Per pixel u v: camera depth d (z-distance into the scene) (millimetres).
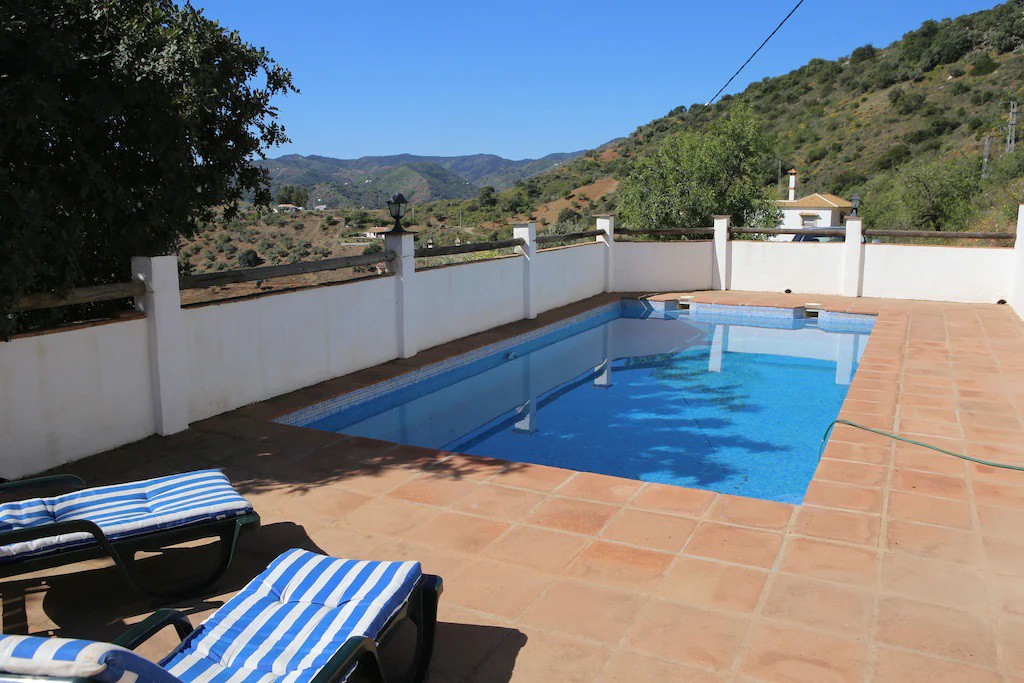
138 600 3068
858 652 2568
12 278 3979
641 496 3992
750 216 17531
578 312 10688
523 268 10016
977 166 23375
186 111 4570
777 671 2475
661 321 11328
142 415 5039
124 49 4328
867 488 4051
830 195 45000
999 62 56375
